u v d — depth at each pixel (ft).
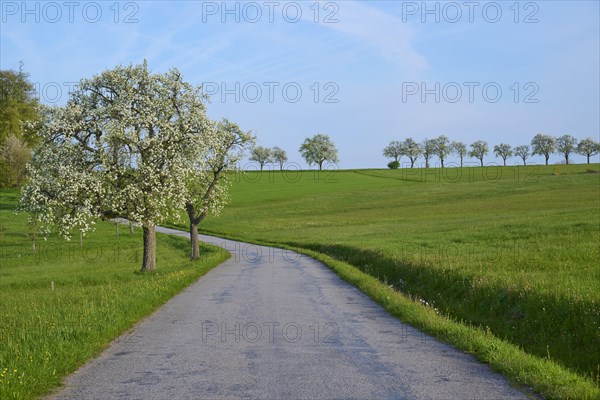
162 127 94.17
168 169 94.38
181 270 89.76
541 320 42.16
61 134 90.07
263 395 24.50
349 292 64.13
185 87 99.25
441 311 53.06
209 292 64.85
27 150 302.04
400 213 261.65
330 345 35.09
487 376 27.37
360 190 391.04
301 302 55.72
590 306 40.86
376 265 90.89
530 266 66.69
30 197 87.86
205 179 132.05
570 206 224.94
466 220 194.29
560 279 52.65
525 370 27.27
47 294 71.10
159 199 94.53
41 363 28.78
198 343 36.04
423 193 352.28
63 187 87.51
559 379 25.57
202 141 96.89
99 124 89.71
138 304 49.26
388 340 36.58
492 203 270.46
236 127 132.05
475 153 634.43
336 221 246.88
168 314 48.32
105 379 27.66
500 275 59.16
